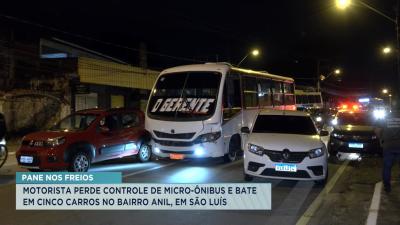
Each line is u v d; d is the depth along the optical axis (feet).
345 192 30.40
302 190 31.01
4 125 40.81
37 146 35.78
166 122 41.91
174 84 43.96
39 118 73.67
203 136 41.09
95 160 39.17
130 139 43.60
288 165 30.96
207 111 41.65
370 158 48.62
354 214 24.35
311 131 35.40
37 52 77.46
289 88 68.69
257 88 53.52
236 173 37.93
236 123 45.83
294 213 24.57
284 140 32.24
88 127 39.19
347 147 47.55
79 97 81.82
